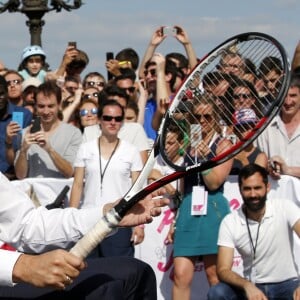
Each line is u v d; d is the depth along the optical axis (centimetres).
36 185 752
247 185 642
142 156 780
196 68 443
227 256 654
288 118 743
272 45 420
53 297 373
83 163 719
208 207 699
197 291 746
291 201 668
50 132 777
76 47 1041
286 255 652
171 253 760
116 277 377
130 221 370
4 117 808
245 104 521
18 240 382
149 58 974
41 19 1695
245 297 636
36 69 1040
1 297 379
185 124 525
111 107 710
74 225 373
